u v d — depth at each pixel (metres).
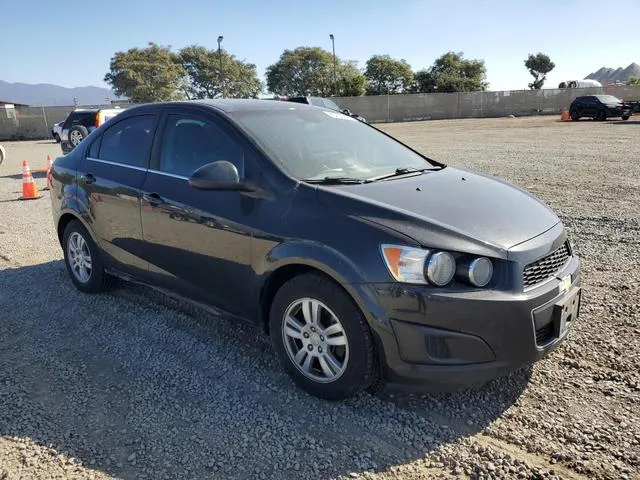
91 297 5.04
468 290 2.81
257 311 3.50
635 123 27.91
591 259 5.65
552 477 2.55
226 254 3.55
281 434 2.95
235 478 2.63
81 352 3.98
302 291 3.16
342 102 44.53
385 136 4.61
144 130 4.38
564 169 12.08
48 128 37.34
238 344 4.01
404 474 2.62
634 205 8.12
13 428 3.06
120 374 3.64
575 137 21.03
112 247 4.59
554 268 3.19
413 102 45.31
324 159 3.74
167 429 3.02
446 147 19.03
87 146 4.99
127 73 60.34
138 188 4.18
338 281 2.96
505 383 3.35
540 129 27.02
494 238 2.97
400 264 2.82
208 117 3.90
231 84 74.44
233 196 3.53
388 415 3.09
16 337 4.26
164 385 3.48
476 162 13.96
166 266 4.08
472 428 2.95
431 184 3.62
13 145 30.62
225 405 3.24
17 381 3.58
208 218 3.62
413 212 3.04
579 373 3.43
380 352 2.93
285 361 3.36
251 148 3.56
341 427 2.99
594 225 7.02
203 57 71.25
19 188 12.12
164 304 4.82
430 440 2.86
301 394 3.33
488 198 3.46
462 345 2.80
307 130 4.04
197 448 2.86
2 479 2.66
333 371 3.13
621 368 3.46
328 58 73.12
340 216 3.07
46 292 5.21
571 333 3.94
